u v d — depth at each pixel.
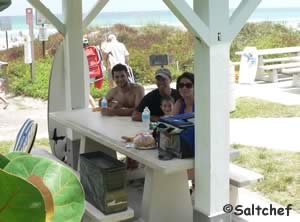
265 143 6.09
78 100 4.73
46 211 0.61
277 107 8.25
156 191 3.19
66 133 4.71
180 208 3.28
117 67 4.45
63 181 0.67
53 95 4.79
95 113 4.45
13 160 0.66
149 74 11.98
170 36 13.84
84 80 4.73
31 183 0.58
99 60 8.37
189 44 13.51
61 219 0.65
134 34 14.48
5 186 0.55
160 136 2.98
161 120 3.04
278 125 7.04
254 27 15.03
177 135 2.83
